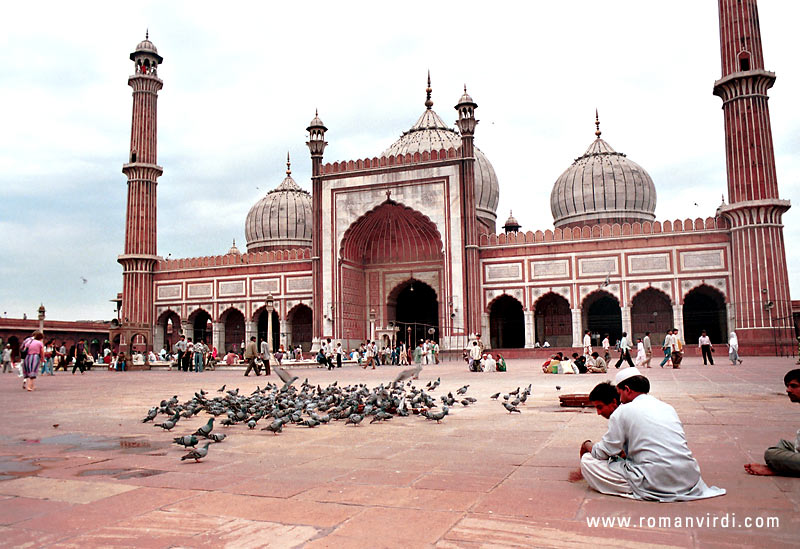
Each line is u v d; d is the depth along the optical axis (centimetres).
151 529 154
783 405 398
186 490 193
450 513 164
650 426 180
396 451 259
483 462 233
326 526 155
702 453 241
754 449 249
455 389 596
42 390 663
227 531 152
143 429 339
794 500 171
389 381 750
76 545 142
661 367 935
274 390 480
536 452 252
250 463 237
